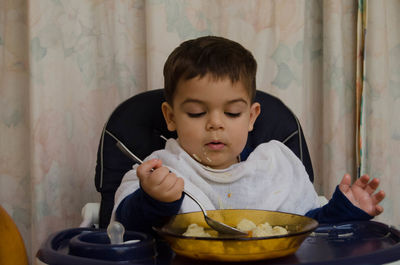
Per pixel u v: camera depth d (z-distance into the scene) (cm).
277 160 120
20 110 162
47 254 71
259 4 154
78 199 160
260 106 130
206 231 81
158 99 128
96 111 162
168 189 83
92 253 71
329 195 154
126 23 159
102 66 161
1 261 88
